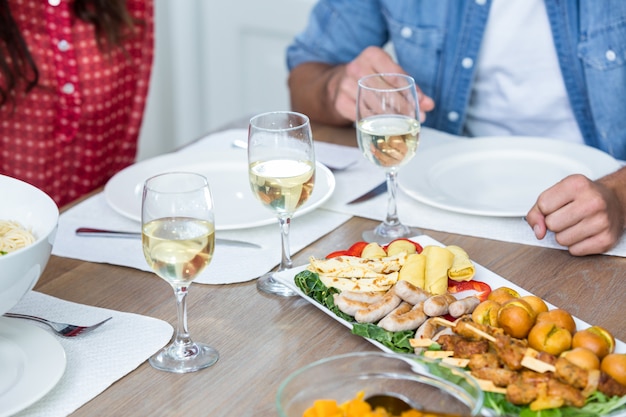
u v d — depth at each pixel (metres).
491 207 1.36
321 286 1.10
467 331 0.96
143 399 0.94
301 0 2.98
